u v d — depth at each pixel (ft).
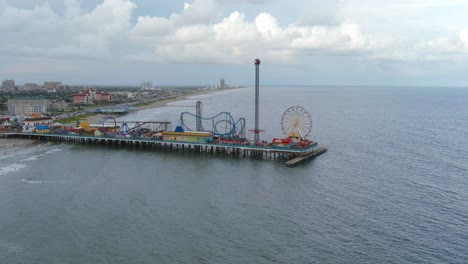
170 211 316.60
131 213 311.27
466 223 295.07
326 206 331.16
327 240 265.34
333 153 560.20
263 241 263.49
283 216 307.78
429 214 312.91
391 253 247.91
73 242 260.01
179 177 424.87
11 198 344.49
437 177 424.05
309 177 426.51
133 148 616.39
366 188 383.65
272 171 454.81
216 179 417.49
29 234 271.49
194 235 271.90
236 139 583.99
